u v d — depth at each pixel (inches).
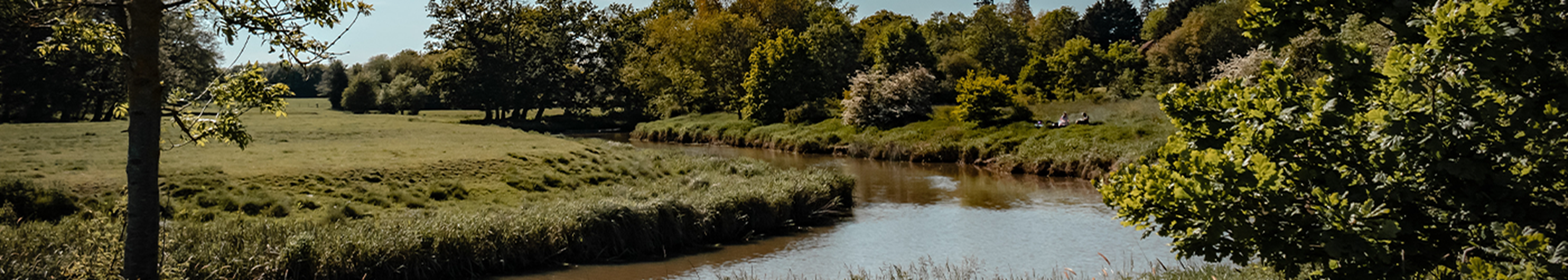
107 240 275.3
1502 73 186.2
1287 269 209.0
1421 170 197.0
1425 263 202.4
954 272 549.6
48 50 259.1
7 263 402.0
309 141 1243.2
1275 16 212.4
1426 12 197.8
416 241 515.8
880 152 1565.0
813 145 1752.0
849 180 919.7
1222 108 229.5
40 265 409.1
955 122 1686.8
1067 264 574.9
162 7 256.5
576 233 591.5
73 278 292.5
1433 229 205.5
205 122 277.9
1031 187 1069.1
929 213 848.3
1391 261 201.5
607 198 798.5
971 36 3341.5
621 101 3061.0
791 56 2193.7
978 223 776.9
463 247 535.8
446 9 2810.0
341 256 484.4
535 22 3002.0
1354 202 194.5
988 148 1389.0
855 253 632.4
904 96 1867.6
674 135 2252.7
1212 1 3383.4
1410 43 197.3
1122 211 226.1
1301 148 211.5
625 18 3368.6
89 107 2310.5
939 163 1441.9
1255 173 195.5
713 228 679.1
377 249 498.9
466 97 2908.5
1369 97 202.8
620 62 3189.0
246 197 680.4
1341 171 210.5
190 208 641.0
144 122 258.5
